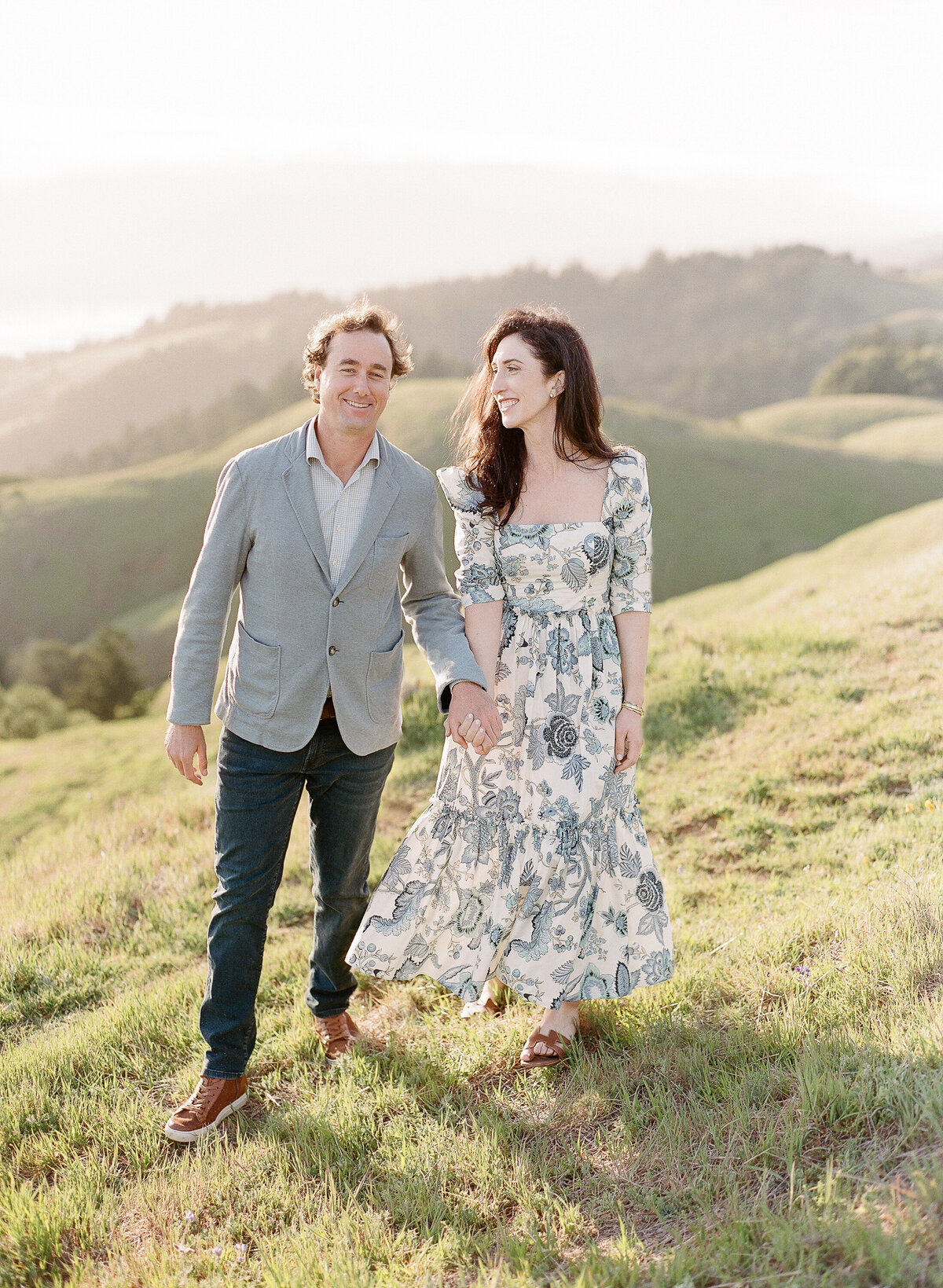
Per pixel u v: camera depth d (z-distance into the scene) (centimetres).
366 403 276
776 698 632
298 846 517
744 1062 267
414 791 595
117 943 436
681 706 654
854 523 6644
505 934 292
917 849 380
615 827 297
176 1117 285
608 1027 306
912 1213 187
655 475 7144
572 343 290
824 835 436
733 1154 233
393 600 299
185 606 287
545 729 291
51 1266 237
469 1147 256
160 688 6844
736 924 362
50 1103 304
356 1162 263
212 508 288
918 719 543
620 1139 253
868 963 295
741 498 6919
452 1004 343
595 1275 202
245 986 289
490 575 299
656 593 6166
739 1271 193
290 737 282
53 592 8244
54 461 18625
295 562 279
